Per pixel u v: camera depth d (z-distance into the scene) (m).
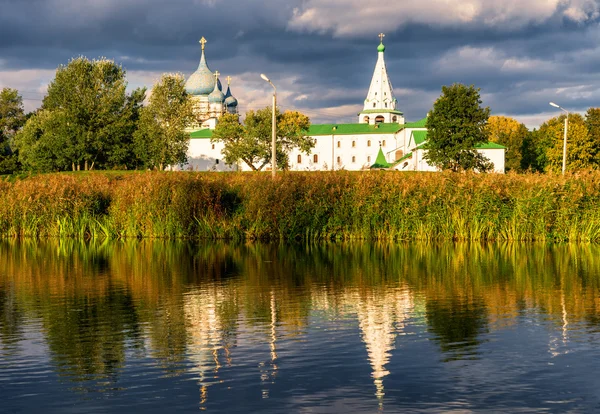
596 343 12.12
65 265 22.94
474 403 9.28
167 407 9.13
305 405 9.20
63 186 35.06
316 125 145.25
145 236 33.62
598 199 31.42
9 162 104.88
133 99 92.00
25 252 27.14
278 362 11.06
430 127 82.12
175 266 22.61
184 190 33.41
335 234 32.78
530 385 9.95
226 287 18.20
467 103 79.69
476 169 80.69
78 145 83.12
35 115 107.31
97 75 86.19
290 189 32.53
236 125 98.75
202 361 11.12
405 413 8.94
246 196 33.62
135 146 86.12
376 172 34.44
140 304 15.79
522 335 12.71
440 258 24.84
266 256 25.55
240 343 12.20
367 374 10.45
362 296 16.78
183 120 86.62
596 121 112.38
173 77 87.00
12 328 13.39
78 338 12.59
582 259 24.50
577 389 9.79
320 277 20.02
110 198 35.53
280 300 16.25
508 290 17.67
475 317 14.29
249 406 9.16
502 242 31.17
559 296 16.75
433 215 32.12
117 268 22.14
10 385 10.00
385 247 28.98
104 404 9.23
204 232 33.34
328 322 13.83
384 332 12.99
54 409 9.06
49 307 15.46
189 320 14.05
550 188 31.66
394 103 158.50
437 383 10.04
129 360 11.19
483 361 11.07
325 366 10.84
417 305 15.61
